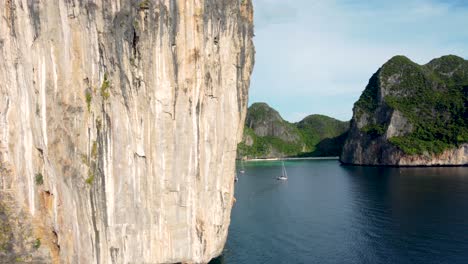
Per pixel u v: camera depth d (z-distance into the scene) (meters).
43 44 27.70
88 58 29.05
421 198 74.44
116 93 30.56
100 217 30.38
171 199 35.16
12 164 29.80
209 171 38.41
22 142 29.42
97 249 30.27
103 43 29.39
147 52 31.97
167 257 35.34
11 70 28.80
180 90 34.34
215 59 37.78
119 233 31.56
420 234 50.84
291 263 42.16
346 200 77.12
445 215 60.03
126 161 31.58
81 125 28.95
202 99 36.34
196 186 36.69
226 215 43.16
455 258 42.12
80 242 29.08
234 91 41.78
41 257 28.86
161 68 33.06
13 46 28.47
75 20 28.50
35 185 29.36
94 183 29.83
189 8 34.25
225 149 41.38
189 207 36.19
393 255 43.72
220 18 37.91
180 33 33.91
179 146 34.88
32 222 29.41
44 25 27.59
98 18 29.00
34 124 28.61
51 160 28.41
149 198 33.62
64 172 28.38
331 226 56.69
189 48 34.56
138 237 32.91
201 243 37.81
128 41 30.64
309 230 54.84
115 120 30.66
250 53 46.44
